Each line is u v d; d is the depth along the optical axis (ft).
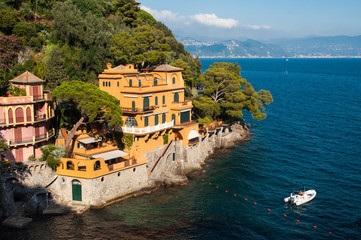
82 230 140.56
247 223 152.15
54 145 174.29
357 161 232.32
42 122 175.94
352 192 184.14
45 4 271.69
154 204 167.53
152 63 263.49
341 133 307.78
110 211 157.28
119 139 200.44
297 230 147.23
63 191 161.99
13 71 208.85
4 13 226.99
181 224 149.28
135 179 179.22
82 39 250.57
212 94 277.44
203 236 140.36
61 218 149.28
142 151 195.00
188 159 218.59
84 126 194.29
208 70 274.57
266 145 273.95
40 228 140.87
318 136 298.97
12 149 162.30
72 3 282.97
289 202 173.37
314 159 238.07
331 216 159.02
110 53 255.50
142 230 142.82
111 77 198.49
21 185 157.58
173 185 192.24
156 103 205.46
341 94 573.74
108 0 368.48
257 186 193.26
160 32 285.84
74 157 181.06
